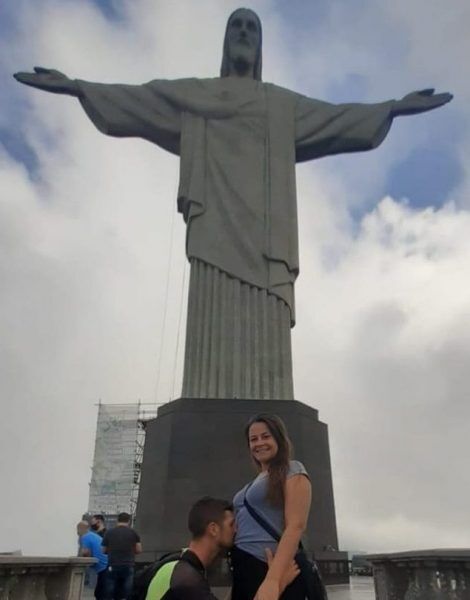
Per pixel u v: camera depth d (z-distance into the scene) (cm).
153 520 1892
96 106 2544
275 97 2645
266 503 415
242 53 2747
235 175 2438
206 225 2361
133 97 2572
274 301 2286
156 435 2055
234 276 2291
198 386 2150
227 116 2555
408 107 2644
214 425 1984
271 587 356
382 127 2667
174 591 366
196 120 2542
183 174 2466
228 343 2206
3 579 870
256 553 401
